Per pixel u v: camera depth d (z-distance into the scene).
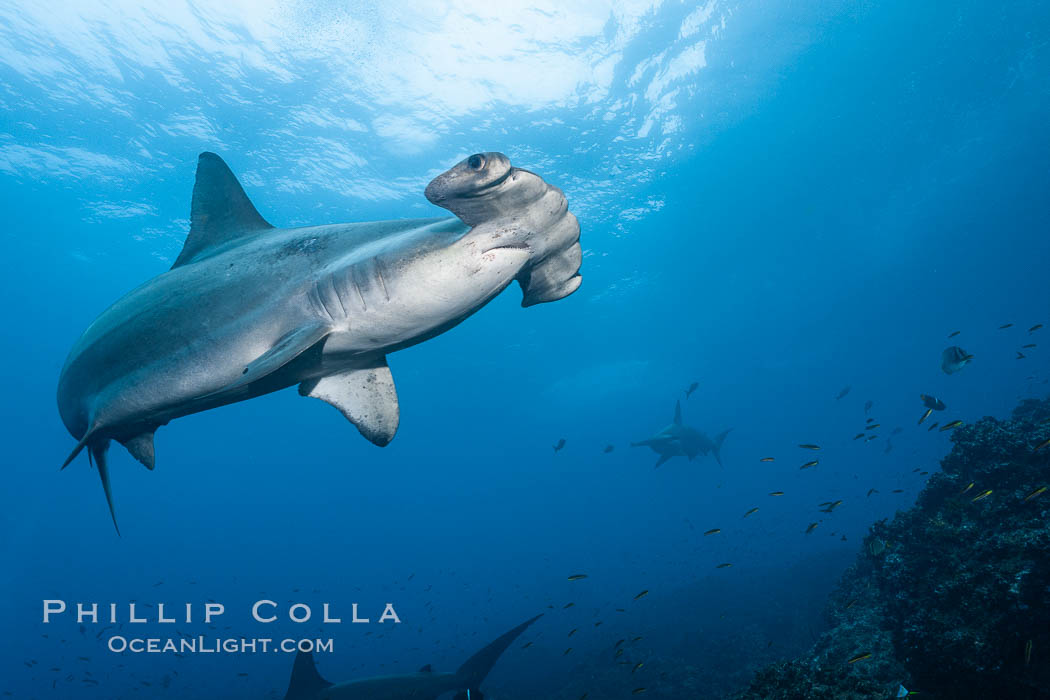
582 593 47.75
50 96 18.77
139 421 3.16
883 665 5.68
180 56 17.55
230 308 2.90
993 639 3.98
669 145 22.47
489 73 18.64
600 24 17.55
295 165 21.27
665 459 22.20
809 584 20.42
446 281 2.49
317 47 17.41
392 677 7.62
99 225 26.02
